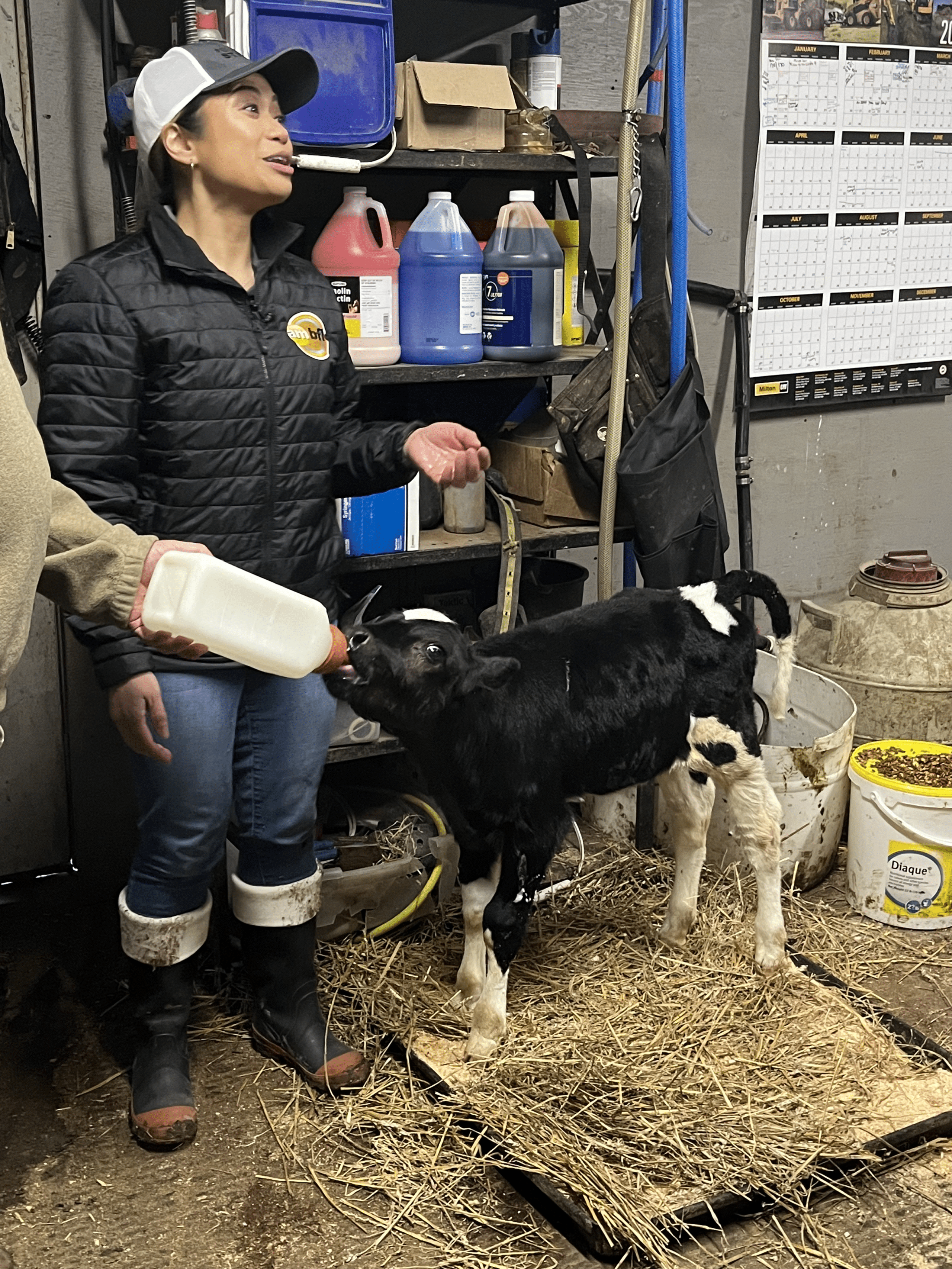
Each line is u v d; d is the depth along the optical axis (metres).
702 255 3.11
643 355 2.46
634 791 2.75
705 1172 1.78
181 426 1.72
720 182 3.09
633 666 1.97
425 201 2.71
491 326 2.43
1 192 2.15
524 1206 1.79
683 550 2.47
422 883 2.37
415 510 2.38
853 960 2.38
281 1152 1.89
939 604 3.08
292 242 1.85
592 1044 2.01
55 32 2.30
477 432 2.67
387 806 2.57
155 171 1.80
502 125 2.32
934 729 3.01
